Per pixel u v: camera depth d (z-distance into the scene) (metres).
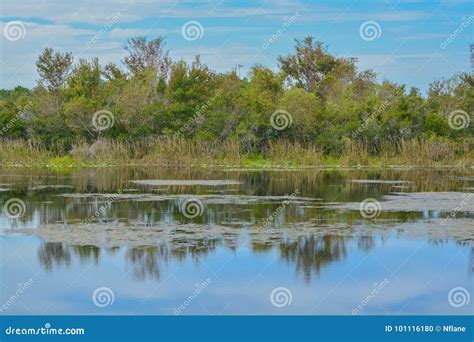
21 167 44.16
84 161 46.00
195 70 54.25
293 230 19.28
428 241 17.84
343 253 16.61
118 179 34.47
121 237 18.30
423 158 47.19
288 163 46.31
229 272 15.09
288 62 63.91
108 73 63.41
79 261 15.89
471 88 54.69
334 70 63.22
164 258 16.14
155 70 60.94
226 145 48.25
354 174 38.88
